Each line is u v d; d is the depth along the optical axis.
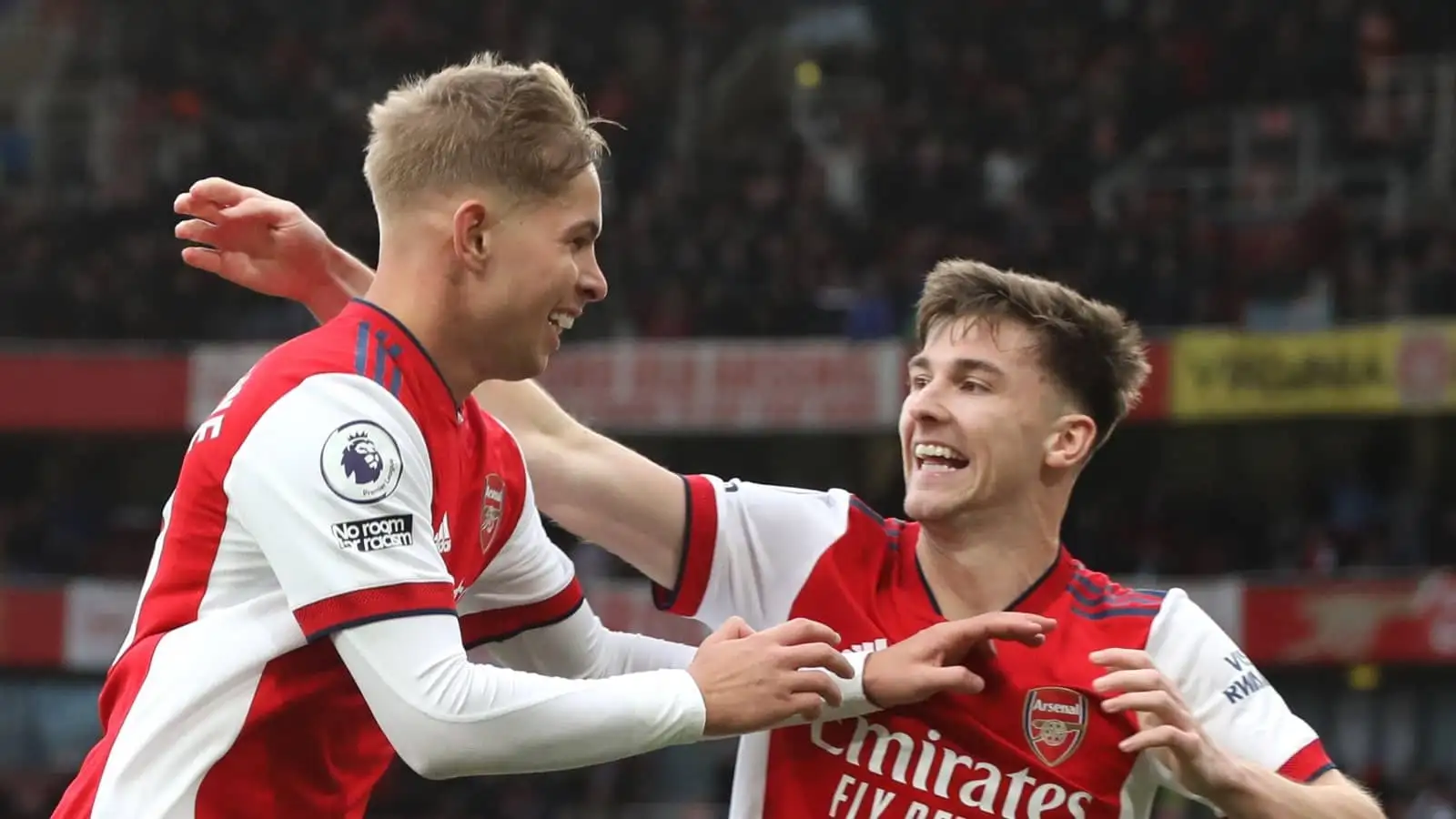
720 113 29.69
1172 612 4.73
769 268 24.59
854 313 22.67
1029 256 23.86
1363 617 20.09
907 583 4.79
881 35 29.83
